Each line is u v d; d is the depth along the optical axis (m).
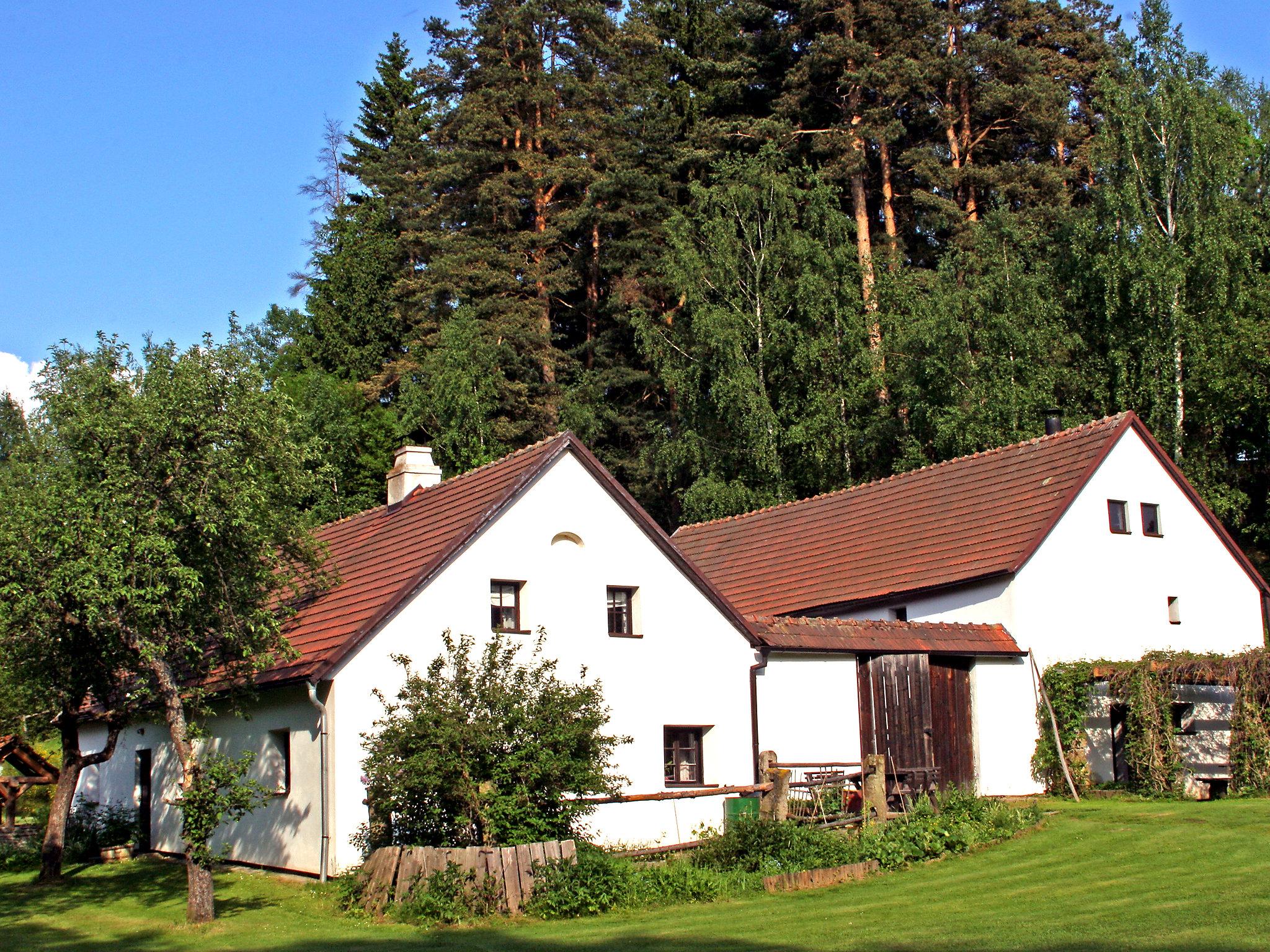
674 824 20.34
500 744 15.52
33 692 18.28
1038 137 49.00
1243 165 44.94
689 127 51.56
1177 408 37.47
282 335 63.19
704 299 43.66
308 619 20.77
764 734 22.16
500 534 20.12
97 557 14.91
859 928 12.85
